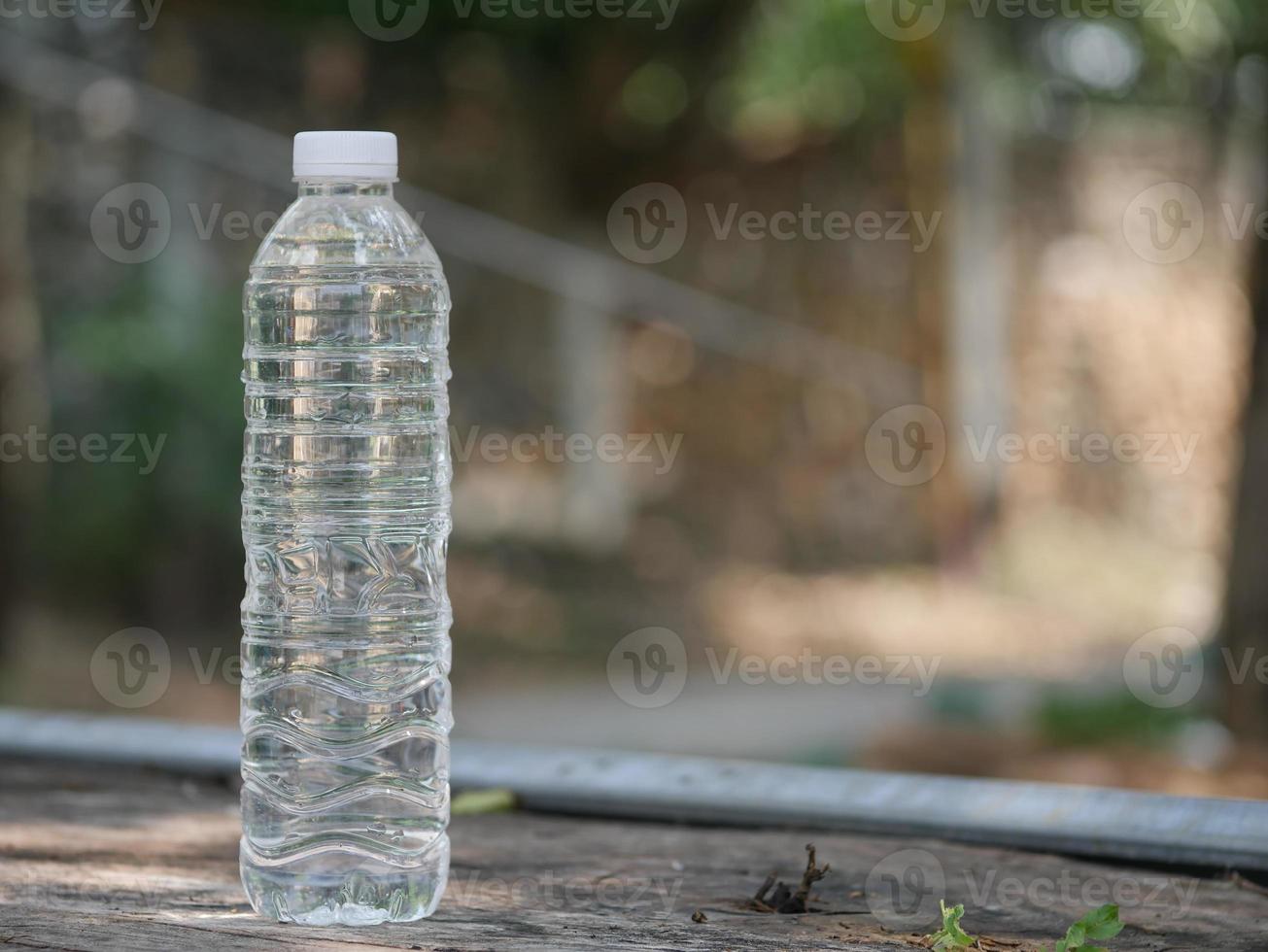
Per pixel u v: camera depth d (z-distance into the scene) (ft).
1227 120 34.94
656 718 30.89
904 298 48.08
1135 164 47.65
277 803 7.26
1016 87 45.50
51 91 31.37
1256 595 23.98
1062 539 46.70
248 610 7.31
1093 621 41.11
